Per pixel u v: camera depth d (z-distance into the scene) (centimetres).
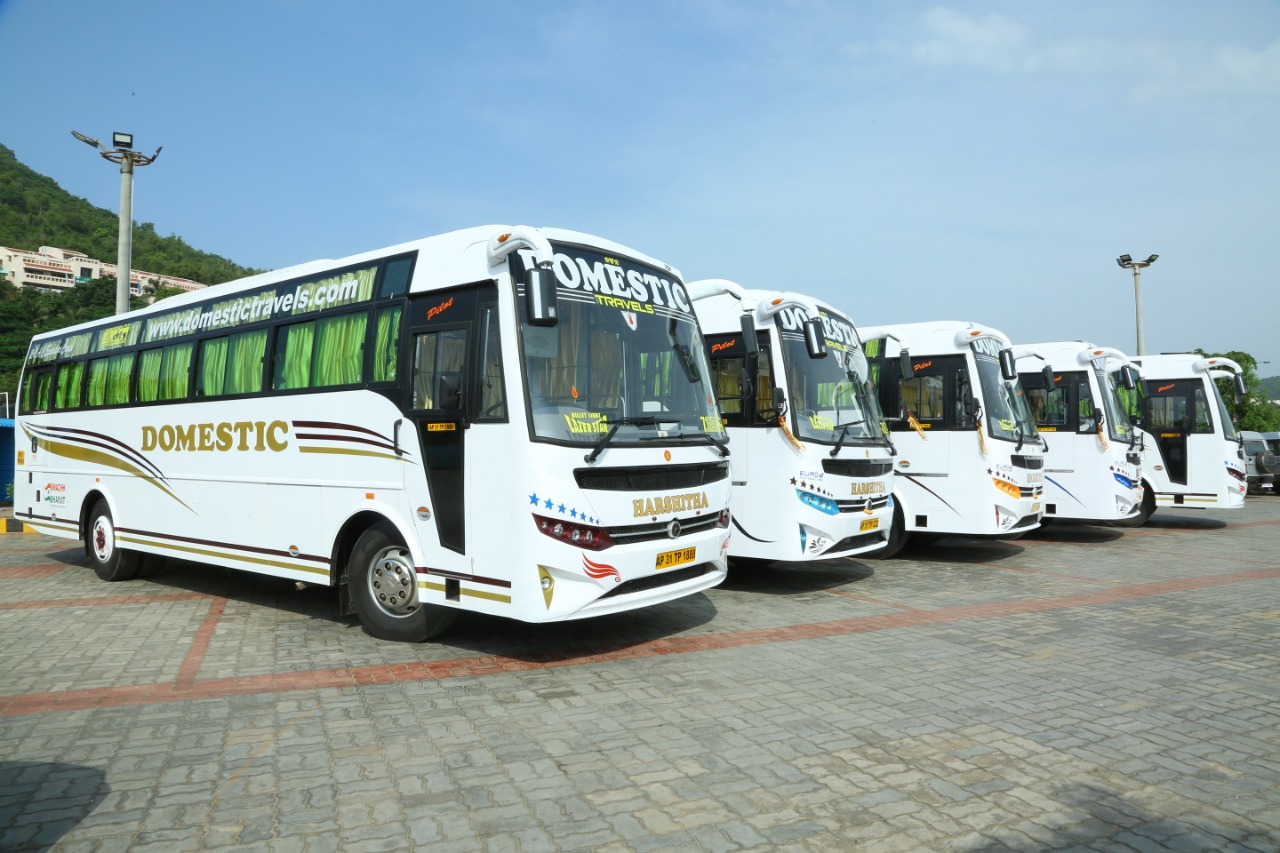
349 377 753
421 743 498
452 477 663
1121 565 1189
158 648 725
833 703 570
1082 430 1425
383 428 718
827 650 712
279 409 816
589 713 550
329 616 855
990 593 974
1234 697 586
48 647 730
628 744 496
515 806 414
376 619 741
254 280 893
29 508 1223
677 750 486
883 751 485
